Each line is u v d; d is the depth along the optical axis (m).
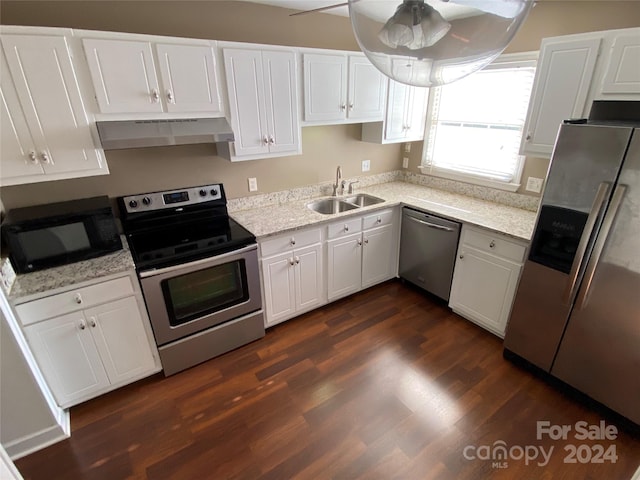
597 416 2.01
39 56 1.67
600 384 1.98
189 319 2.28
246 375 2.34
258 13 2.52
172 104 2.08
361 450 1.83
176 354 2.31
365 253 3.11
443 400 2.13
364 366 2.41
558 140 1.87
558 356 2.13
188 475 1.72
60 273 1.87
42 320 1.80
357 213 2.89
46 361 1.87
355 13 1.03
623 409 1.91
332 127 3.23
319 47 2.88
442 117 3.37
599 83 1.99
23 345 1.71
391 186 3.71
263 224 2.60
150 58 1.94
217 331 2.44
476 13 0.92
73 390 2.00
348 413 2.04
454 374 2.33
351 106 2.90
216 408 2.09
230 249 2.27
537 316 2.19
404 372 2.35
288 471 1.73
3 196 2.04
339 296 3.10
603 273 1.83
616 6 2.10
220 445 1.87
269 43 2.64
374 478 1.69
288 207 3.01
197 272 2.21
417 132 3.47
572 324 2.02
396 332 2.76
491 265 2.55
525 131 2.40
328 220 2.73
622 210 1.70
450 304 2.98
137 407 2.10
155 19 2.18
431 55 1.04
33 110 1.73
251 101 2.37
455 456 1.79
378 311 3.04
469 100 3.10
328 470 1.73
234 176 2.81
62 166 1.86
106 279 1.92
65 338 1.89
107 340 2.03
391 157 3.80
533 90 2.29
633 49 1.82
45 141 1.79
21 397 1.74
